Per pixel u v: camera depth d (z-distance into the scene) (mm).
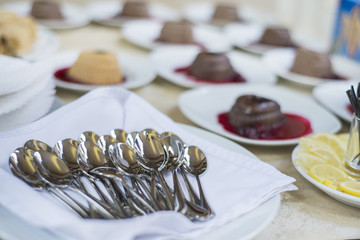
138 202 449
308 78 856
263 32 1082
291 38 1124
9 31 773
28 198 392
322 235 481
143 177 503
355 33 962
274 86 846
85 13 1134
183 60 905
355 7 954
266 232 475
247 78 853
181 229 399
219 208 454
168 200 456
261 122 665
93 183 483
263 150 614
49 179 465
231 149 553
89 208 431
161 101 729
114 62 768
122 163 504
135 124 563
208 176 503
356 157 534
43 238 374
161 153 520
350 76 917
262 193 469
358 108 524
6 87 543
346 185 516
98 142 529
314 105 729
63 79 756
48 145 518
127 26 1040
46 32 913
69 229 351
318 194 537
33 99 578
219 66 831
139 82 754
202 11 1313
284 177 495
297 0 1379
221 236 413
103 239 347
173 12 1303
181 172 507
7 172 432
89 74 754
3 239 372
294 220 499
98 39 996
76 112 554
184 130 558
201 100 727
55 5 1056
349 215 513
